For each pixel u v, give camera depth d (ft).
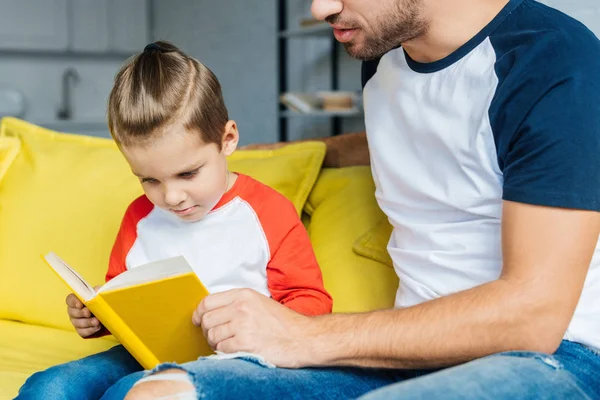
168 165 3.82
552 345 3.10
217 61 17.04
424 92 3.81
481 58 3.57
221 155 4.09
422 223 3.90
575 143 3.06
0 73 18.10
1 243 5.58
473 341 3.07
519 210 3.14
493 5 3.61
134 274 3.34
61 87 18.94
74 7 18.62
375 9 3.65
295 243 4.30
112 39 19.30
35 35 18.11
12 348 5.00
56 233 5.45
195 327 3.47
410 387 2.72
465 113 3.59
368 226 4.85
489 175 3.49
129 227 4.53
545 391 2.82
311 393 3.04
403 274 4.01
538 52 3.32
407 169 3.94
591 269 3.53
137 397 2.89
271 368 3.13
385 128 4.09
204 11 17.37
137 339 3.51
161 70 3.85
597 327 3.46
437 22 3.65
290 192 5.26
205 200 4.05
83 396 3.54
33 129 6.15
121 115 3.80
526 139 3.20
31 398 3.46
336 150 5.71
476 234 3.61
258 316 3.29
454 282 3.69
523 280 3.06
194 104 3.83
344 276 4.71
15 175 5.82
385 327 3.17
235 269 4.26
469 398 2.68
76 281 3.48
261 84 15.49
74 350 4.96
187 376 2.89
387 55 4.17
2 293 5.46
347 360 3.22
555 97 3.17
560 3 5.15
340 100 12.19
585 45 3.28
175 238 4.36
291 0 14.38
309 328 3.29
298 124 14.71
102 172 5.62
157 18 19.65
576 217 3.03
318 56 13.98
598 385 3.23
